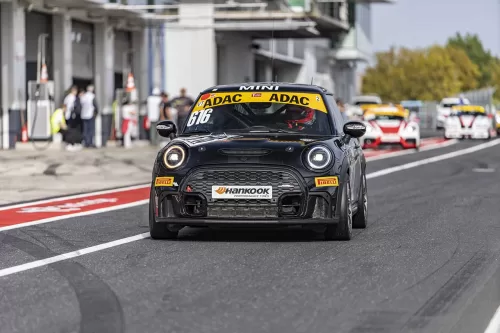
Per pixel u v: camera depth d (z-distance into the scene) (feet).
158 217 110.32
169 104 342.64
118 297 78.74
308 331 66.54
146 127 372.58
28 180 209.87
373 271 91.91
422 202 167.12
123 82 383.45
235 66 503.20
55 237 117.39
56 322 69.62
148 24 386.73
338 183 109.81
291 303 76.28
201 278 87.66
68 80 334.85
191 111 122.21
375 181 217.97
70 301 77.25
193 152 109.40
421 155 339.57
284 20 423.64
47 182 206.18
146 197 175.11
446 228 128.16
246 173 107.34
